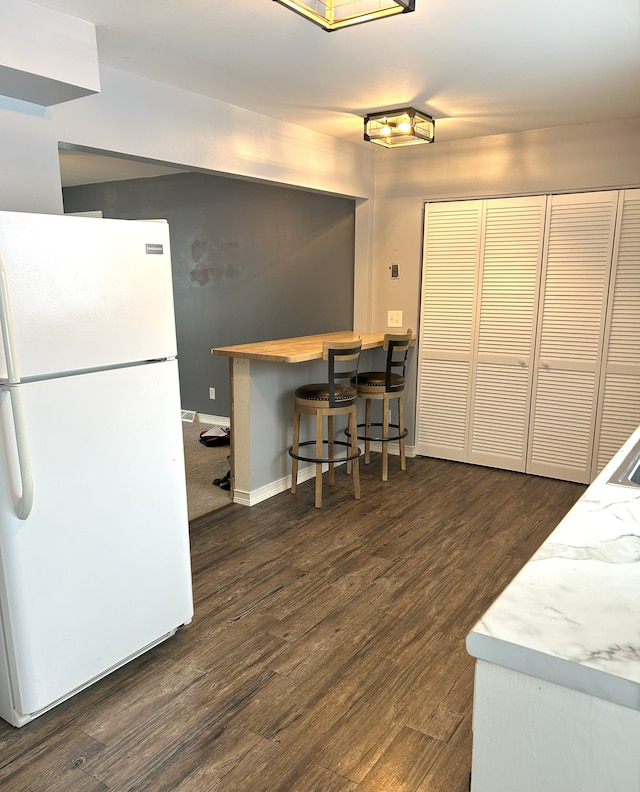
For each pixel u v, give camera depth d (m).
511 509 3.72
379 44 2.41
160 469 2.23
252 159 3.44
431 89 3.01
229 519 3.59
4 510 1.77
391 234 4.62
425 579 2.87
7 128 2.28
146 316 2.12
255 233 5.32
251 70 2.72
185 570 2.38
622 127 3.67
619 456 1.75
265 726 1.93
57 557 1.91
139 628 2.22
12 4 1.98
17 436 1.73
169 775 1.74
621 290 3.82
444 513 3.67
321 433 3.71
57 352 1.85
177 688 2.11
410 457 4.82
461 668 2.21
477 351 4.41
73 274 1.87
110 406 2.02
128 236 2.03
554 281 4.04
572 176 3.87
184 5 2.06
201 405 6.01
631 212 3.72
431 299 4.53
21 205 2.35
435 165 4.35
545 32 2.29
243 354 3.55
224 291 5.62
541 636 0.82
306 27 2.26
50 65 2.10
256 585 2.82
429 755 1.80
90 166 5.18
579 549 1.11
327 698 2.06
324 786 1.70
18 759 1.79
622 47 2.46
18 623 1.83
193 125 3.05
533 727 0.82
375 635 2.42
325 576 2.90
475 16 2.15
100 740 1.87
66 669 1.98
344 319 4.92
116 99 2.67
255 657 2.28
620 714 0.75
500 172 4.11
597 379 3.99
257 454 3.82
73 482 1.93
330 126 3.77
